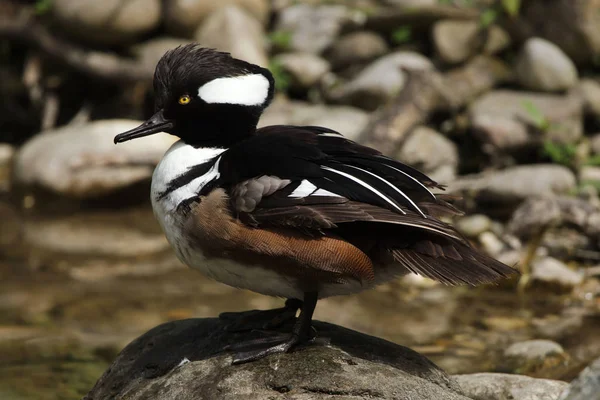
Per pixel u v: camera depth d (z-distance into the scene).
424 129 14.10
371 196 5.57
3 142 16.94
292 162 5.79
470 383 6.94
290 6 17.88
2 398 7.88
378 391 5.51
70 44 16.38
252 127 6.31
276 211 5.65
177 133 6.33
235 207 5.73
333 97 15.80
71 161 14.20
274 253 5.68
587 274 11.06
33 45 16.47
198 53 6.37
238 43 16.08
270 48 16.84
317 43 16.95
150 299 10.52
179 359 6.25
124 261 11.88
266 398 5.40
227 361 5.84
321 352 5.86
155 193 6.14
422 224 5.42
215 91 6.20
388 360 6.03
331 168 5.75
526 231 11.70
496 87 15.23
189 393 5.65
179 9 16.30
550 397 6.67
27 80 16.77
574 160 13.52
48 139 14.79
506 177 12.85
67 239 12.73
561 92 14.73
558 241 11.75
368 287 6.02
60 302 10.40
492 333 9.50
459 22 15.91
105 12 16.03
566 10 15.36
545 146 13.59
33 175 14.24
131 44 16.52
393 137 13.22
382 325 9.75
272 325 6.40
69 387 8.14
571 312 10.11
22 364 8.68
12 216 13.72
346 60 16.47
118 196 14.32
